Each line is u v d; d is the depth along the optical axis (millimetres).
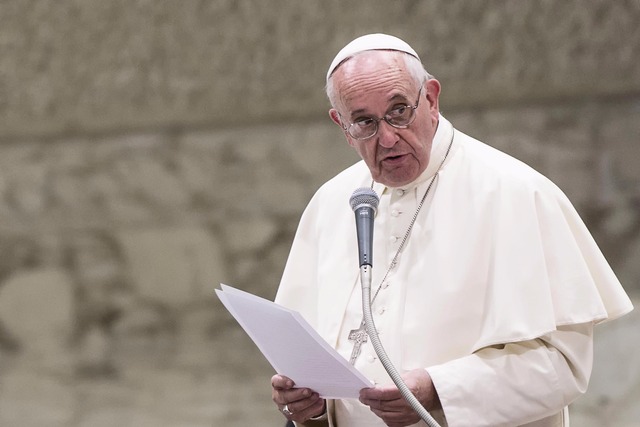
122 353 30141
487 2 29625
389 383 9539
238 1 32094
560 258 9500
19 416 24859
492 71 29734
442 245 9766
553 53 29203
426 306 9594
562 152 28984
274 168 32156
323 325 10234
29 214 33844
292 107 32125
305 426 10367
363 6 30906
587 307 9305
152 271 32656
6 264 33719
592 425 20578
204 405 24656
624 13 28609
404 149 9516
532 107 29531
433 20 30156
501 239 9539
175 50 32812
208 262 32281
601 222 28125
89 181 33594
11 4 33594
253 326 9148
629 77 28656
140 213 33156
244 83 32375
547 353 9234
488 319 9383
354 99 9461
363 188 9281
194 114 32844
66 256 33406
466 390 8938
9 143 34156
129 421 23969
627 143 28453
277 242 31891
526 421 9156
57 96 33688
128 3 32906
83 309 32781
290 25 31781
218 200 32562
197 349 29875
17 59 33844
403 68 9531
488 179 9898
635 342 22781
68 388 26984
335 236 10680
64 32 33531
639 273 27344
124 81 33250
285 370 9312
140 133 33406
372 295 10000
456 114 30219
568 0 28969
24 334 32719
